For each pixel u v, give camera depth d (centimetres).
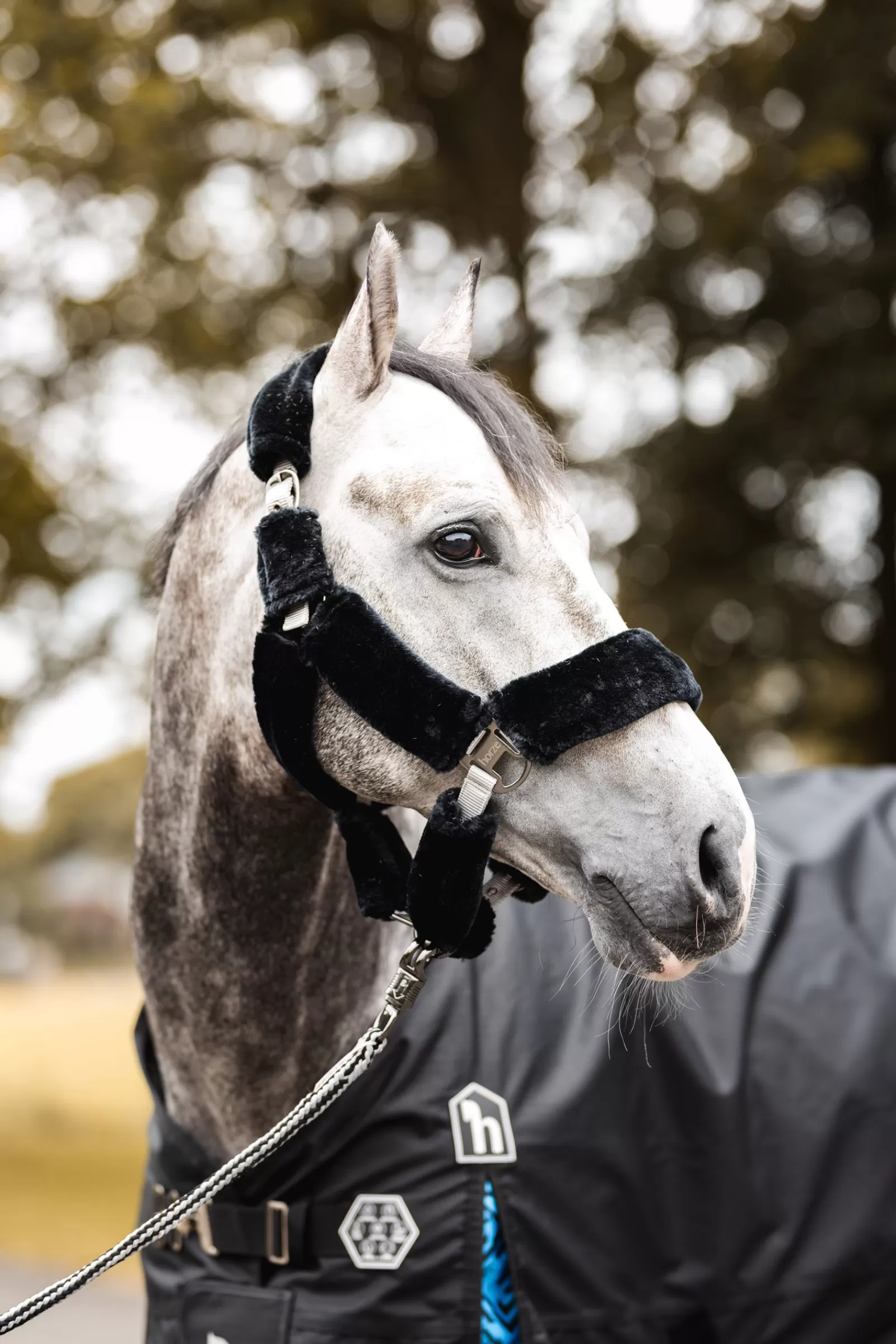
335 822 136
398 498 130
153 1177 158
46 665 629
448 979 159
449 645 128
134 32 539
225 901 143
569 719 124
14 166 538
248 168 573
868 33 527
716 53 549
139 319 591
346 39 596
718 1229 159
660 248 562
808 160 514
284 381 141
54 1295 124
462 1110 149
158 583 162
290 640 130
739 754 620
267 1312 144
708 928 124
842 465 563
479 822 125
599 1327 148
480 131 602
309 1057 147
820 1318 161
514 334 579
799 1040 172
